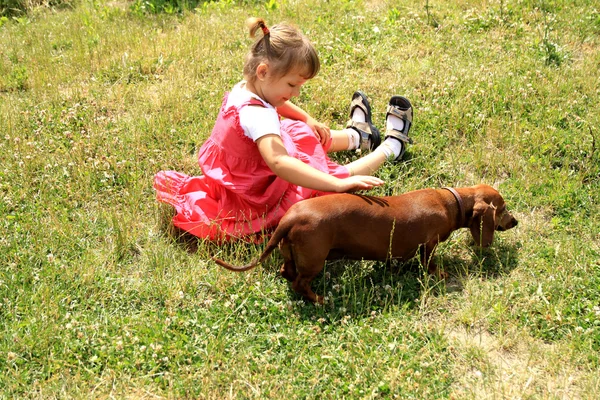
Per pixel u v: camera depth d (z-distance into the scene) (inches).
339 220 143.9
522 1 288.5
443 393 127.2
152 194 186.1
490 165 196.2
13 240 163.8
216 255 161.9
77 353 134.2
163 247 165.0
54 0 347.3
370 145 200.5
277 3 309.0
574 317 142.1
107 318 143.2
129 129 213.6
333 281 156.2
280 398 124.6
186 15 311.3
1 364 130.9
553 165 196.5
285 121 181.6
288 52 152.7
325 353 136.2
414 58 253.8
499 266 159.6
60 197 181.9
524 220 176.2
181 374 131.0
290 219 142.8
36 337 135.4
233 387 127.8
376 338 139.0
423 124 211.6
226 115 163.0
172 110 223.5
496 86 225.8
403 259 155.5
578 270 155.3
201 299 150.3
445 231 154.7
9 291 148.6
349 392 127.0
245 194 163.9
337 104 222.2
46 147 203.2
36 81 245.6
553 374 131.5
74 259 161.8
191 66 253.1
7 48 280.5
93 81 247.3
